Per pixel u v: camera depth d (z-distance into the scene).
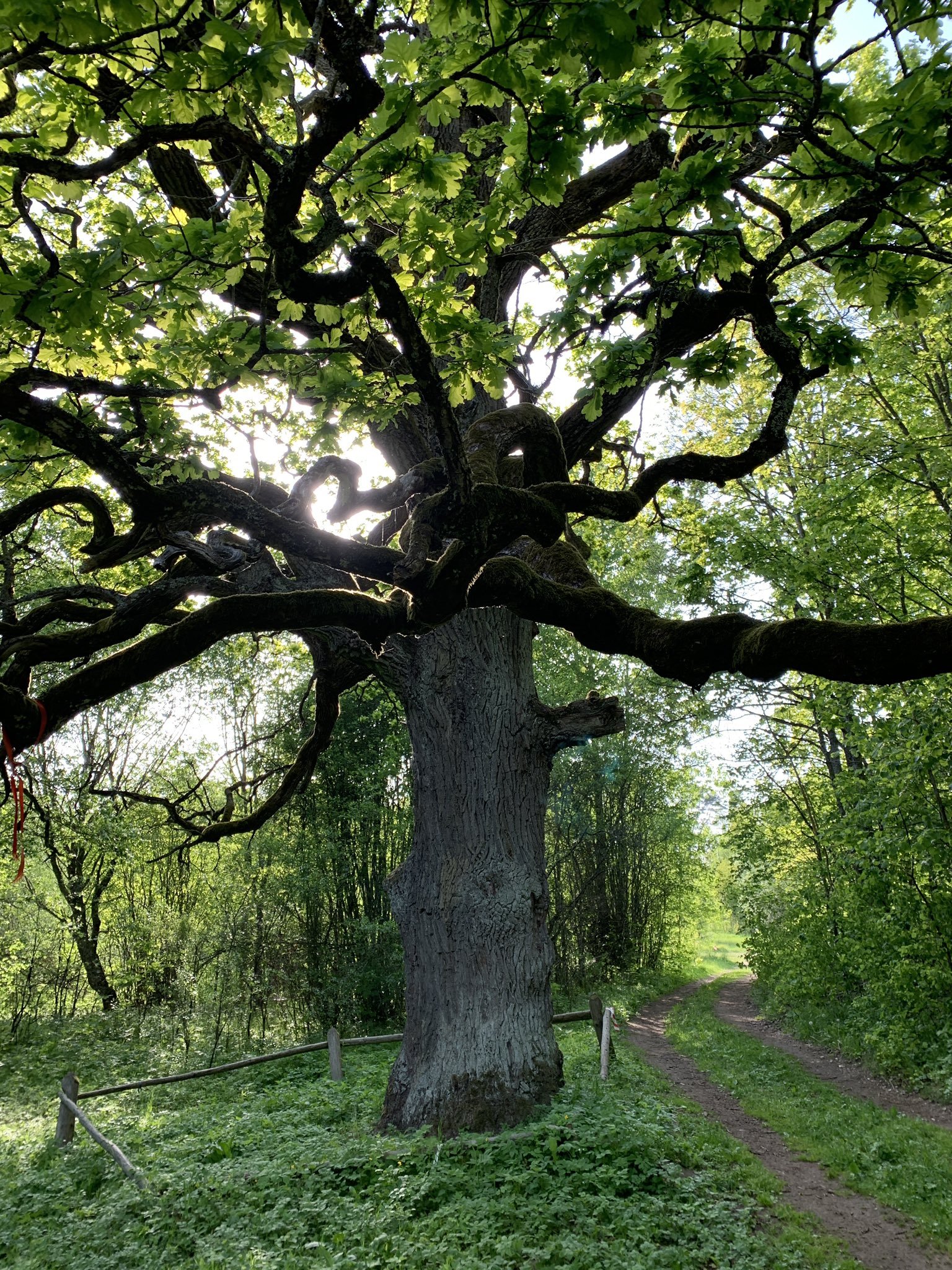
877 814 12.59
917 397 13.66
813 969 15.70
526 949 7.95
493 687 8.60
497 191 4.27
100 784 19.11
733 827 20.45
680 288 5.00
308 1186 6.50
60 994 19.53
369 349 6.29
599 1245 5.34
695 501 16.48
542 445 4.76
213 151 6.34
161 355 4.81
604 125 3.52
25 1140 9.53
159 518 3.29
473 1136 6.92
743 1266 5.28
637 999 20.55
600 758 24.31
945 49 2.90
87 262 3.31
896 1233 6.13
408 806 19.27
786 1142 8.42
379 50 5.11
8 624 3.75
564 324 5.04
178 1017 16.31
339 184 4.22
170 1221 6.20
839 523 13.35
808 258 4.22
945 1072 10.52
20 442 4.19
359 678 9.41
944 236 5.47
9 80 3.19
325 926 17.73
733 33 3.49
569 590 4.37
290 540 3.50
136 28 2.83
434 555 3.92
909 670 3.29
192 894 19.58
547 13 2.70
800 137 3.53
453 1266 5.10
